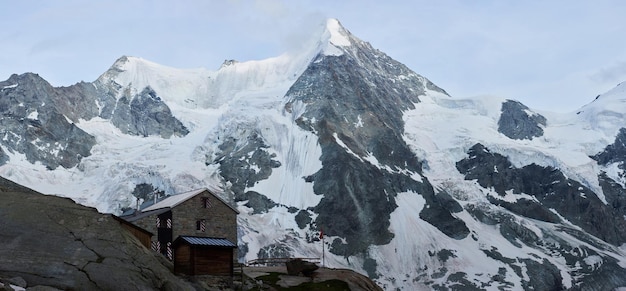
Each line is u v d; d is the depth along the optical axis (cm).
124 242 4906
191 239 6028
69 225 4838
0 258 4459
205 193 9256
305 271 7556
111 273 4584
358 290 7275
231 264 6106
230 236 9275
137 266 4784
